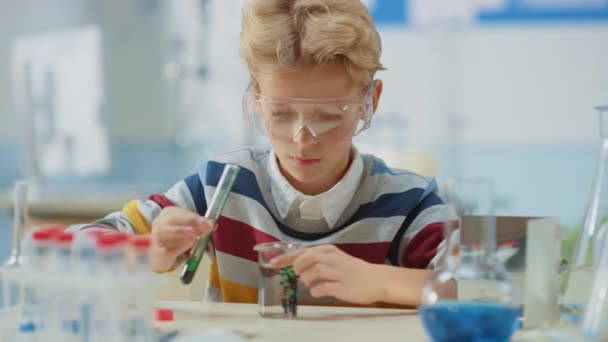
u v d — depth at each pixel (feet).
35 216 10.00
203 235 4.31
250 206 5.18
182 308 4.11
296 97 4.48
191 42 12.28
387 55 12.70
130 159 13.03
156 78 12.75
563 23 12.27
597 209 3.77
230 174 4.46
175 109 12.73
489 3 12.40
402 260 5.06
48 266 3.17
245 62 4.80
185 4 12.28
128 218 4.93
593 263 3.70
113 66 12.97
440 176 12.44
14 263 3.83
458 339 3.02
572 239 4.75
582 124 12.32
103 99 12.96
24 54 12.94
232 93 12.26
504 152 12.53
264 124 4.57
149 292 3.08
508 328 3.05
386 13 12.66
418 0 12.56
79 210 9.91
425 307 3.13
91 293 3.03
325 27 4.46
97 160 12.95
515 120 12.46
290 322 3.71
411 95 12.67
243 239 5.18
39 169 12.12
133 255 3.10
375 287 4.03
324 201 4.97
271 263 3.85
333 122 4.41
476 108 12.56
